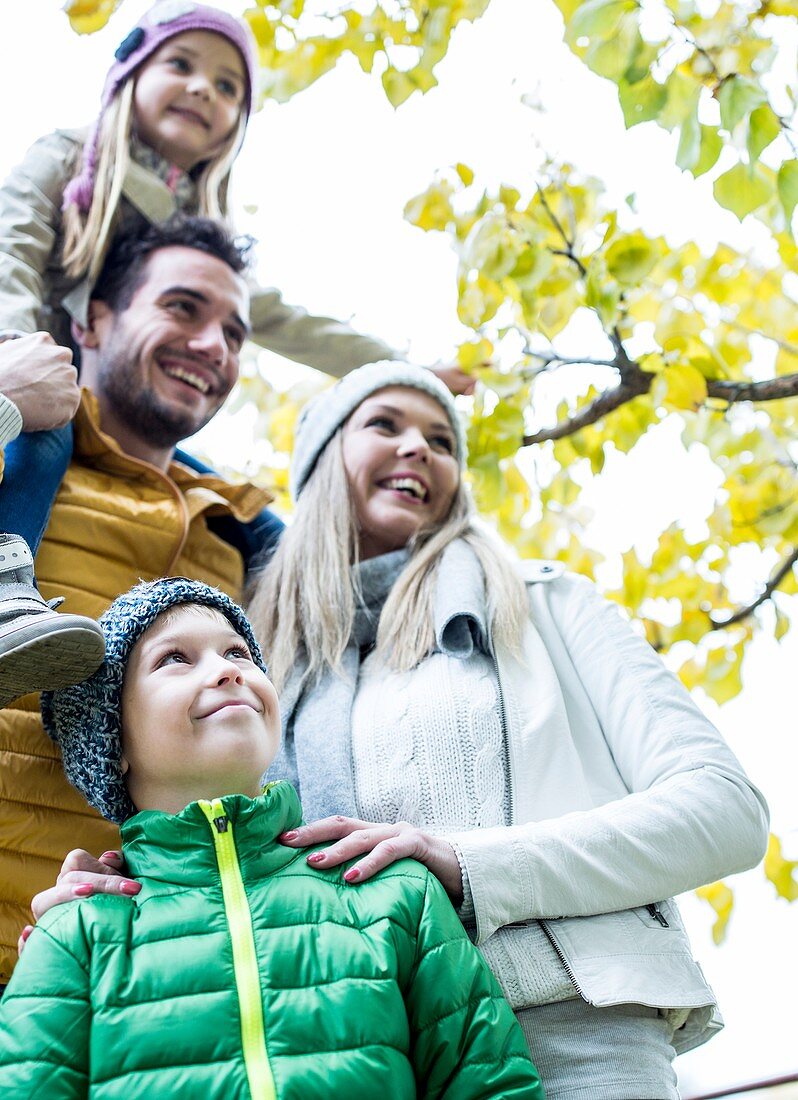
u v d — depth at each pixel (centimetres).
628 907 166
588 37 262
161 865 146
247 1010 133
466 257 317
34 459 208
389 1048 133
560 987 158
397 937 143
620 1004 160
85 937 138
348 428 242
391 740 186
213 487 250
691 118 259
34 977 135
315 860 150
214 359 254
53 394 212
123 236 273
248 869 146
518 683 192
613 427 341
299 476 247
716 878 172
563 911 161
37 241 272
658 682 191
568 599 206
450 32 311
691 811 171
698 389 303
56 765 193
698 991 162
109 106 291
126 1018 132
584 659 197
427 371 249
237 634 171
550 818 178
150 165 294
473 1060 138
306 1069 129
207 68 301
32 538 204
